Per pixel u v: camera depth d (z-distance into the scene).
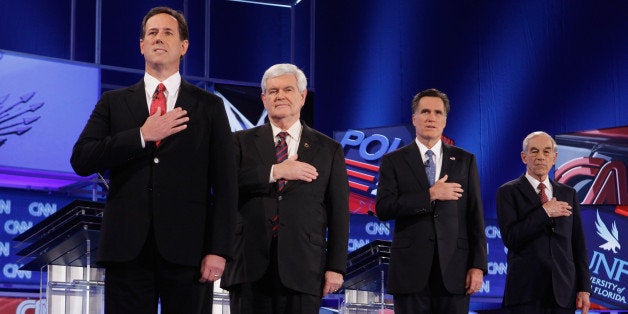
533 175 8.10
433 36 15.89
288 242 5.53
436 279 6.57
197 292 4.51
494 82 15.12
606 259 12.22
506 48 15.03
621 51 13.66
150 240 4.46
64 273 5.98
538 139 8.09
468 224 6.78
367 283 7.64
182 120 4.43
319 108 16.61
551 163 8.09
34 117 12.19
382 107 16.31
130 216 4.45
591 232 12.29
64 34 14.46
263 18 16.03
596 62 13.95
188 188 4.52
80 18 14.62
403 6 16.34
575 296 7.88
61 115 12.39
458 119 15.52
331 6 16.77
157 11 4.81
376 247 7.16
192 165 4.56
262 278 5.58
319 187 5.73
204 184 4.59
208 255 4.53
